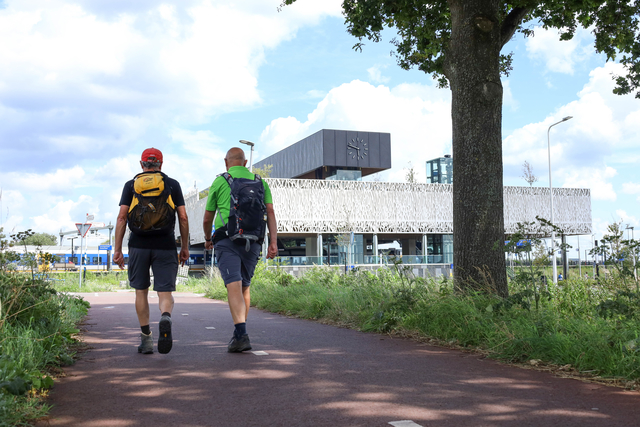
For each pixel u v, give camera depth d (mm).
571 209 60906
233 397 3215
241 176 5020
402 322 6406
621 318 4945
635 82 10070
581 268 10070
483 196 6961
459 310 5859
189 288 24500
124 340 5758
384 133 61312
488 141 7031
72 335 6000
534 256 6137
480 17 7062
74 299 9656
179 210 4672
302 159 63281
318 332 6551
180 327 7008
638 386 3521
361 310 7609
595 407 3008
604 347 4098
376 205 52344
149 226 4465
